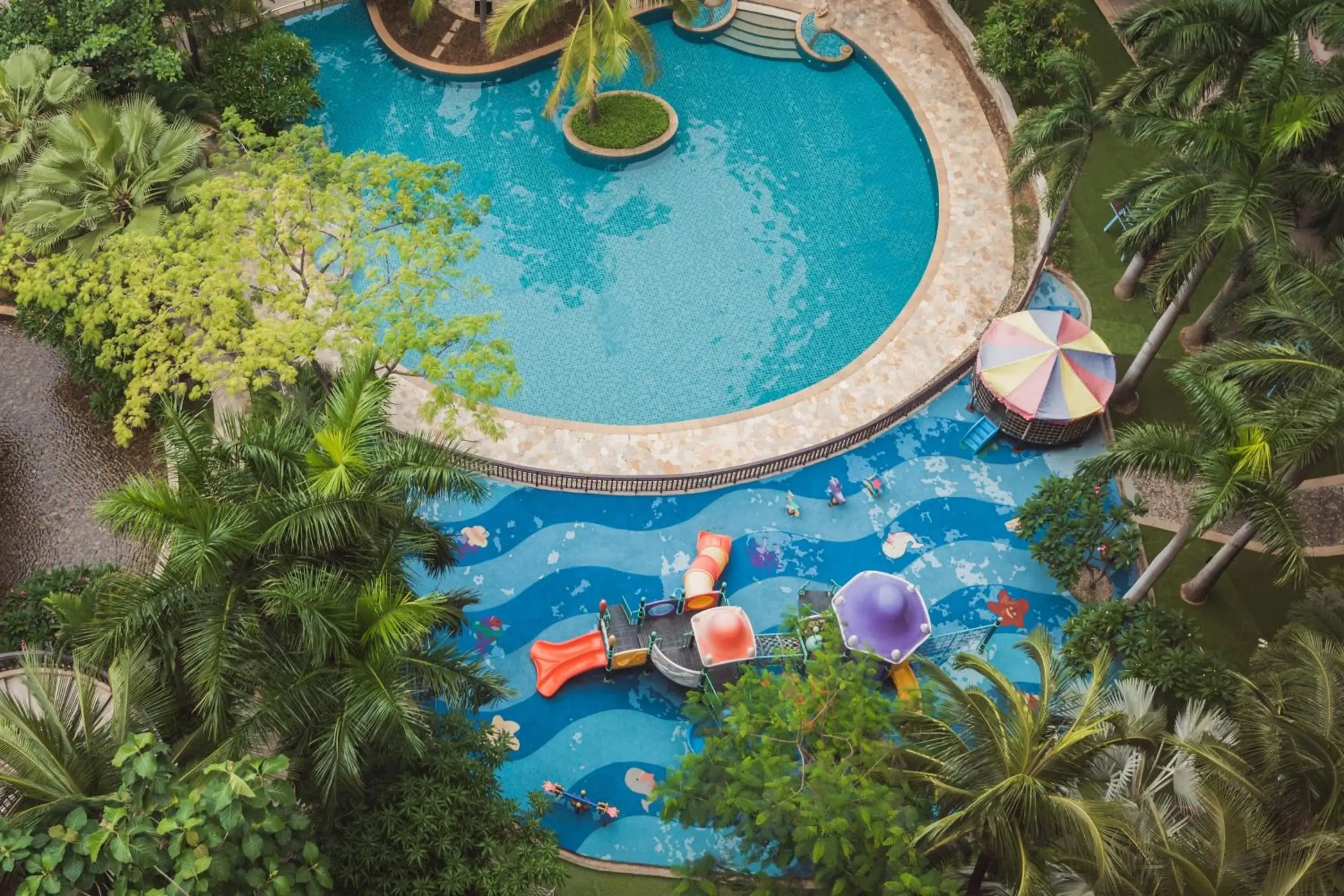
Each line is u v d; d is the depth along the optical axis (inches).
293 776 920.3
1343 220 1210.6
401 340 1214.9
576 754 1205.1
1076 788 933.8
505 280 1600.6
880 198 1718.8
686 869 1009.5
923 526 1375.5
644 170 1732.3
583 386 1507.1
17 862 715.4
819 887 1000.2
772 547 1352.1
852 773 957.2
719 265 1635.1
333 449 887.1
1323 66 1208.8
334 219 1293.1
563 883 991.0
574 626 1284.4
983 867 937.5
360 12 1895.9
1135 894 827.4
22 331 1456.7
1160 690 1171.9
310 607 829.8
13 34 1453.0
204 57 1743.4
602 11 1609.3
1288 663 1036.5
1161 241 1295.5
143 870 740.0
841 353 1557.6
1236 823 840.3
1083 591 1325.0
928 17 1909.4
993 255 1627.7
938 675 924.0
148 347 1187.3
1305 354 1049.5
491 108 1795.0
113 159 1296.8
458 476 950.4
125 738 818.8
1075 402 1385.3
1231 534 1357.0
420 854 888.3
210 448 924.6
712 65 1871.3
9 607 1184.8
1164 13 1295.5
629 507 1373.0
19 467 1346.0
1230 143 1158.3
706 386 1517.0
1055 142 1393.9
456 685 909.8
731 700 1066.1
